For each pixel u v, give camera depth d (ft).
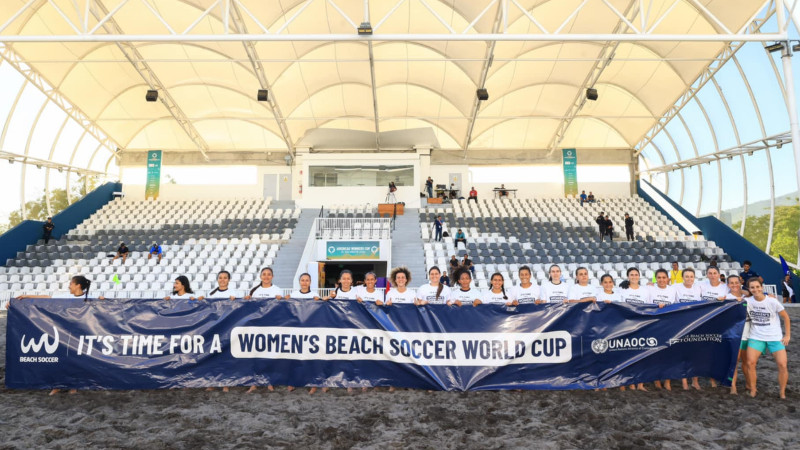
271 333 20.70
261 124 90.89
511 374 20.29
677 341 20.63
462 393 19.94
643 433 15.65
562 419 16.94
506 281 57.93
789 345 30.35
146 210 89.40
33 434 15.46
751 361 19.69
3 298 54.90
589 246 73.97
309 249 65.10
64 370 20.08
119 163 99.09
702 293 22.56
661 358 20.59
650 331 20.70
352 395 19.80
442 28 64.64
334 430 15.94
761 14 59.31
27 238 74.49
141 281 59.41
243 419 16.96
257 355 20.61
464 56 69.51
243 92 79.25
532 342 20.43
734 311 20.92
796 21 35.65
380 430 15.96
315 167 87.40
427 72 75.25
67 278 60.39
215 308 20.81
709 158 85.40
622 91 82.53
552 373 20.31
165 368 20.29
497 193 99.30
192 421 16.72
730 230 75.72
